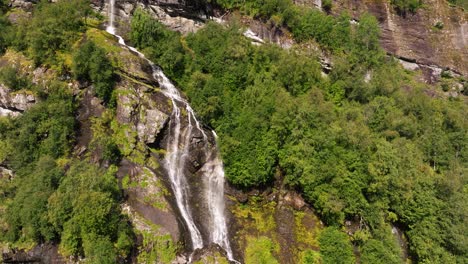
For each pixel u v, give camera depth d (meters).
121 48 34.16
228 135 33.00
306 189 31.19
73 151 28.16
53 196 23.45
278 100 34.00
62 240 22.84
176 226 25.91
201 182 31.25
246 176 31.39
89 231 22.39
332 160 31.19
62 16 33.72
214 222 29.27
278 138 32.53
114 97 30.53
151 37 36.31
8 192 26.39
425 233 31.23
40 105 28.62
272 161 32.09
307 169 30.91
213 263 24.62
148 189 27.19
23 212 23.86
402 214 31.91
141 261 23.66
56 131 27.91
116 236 23.27
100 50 30.67
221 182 31.94
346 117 36.56
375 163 31.58
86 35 34.28
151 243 24.44
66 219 23.16
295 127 32.50
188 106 33.84
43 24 32.47
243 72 36.22
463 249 31.17
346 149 32.25
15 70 30.03
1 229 24.41
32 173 26.33
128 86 31.44
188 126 32.62
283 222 30.95
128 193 26.50
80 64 30.06
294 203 32.22
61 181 25.08
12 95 29.44
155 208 26.38
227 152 31.86
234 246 28.23
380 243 28.94
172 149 31.31
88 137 28.91
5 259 23.36
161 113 31.45
